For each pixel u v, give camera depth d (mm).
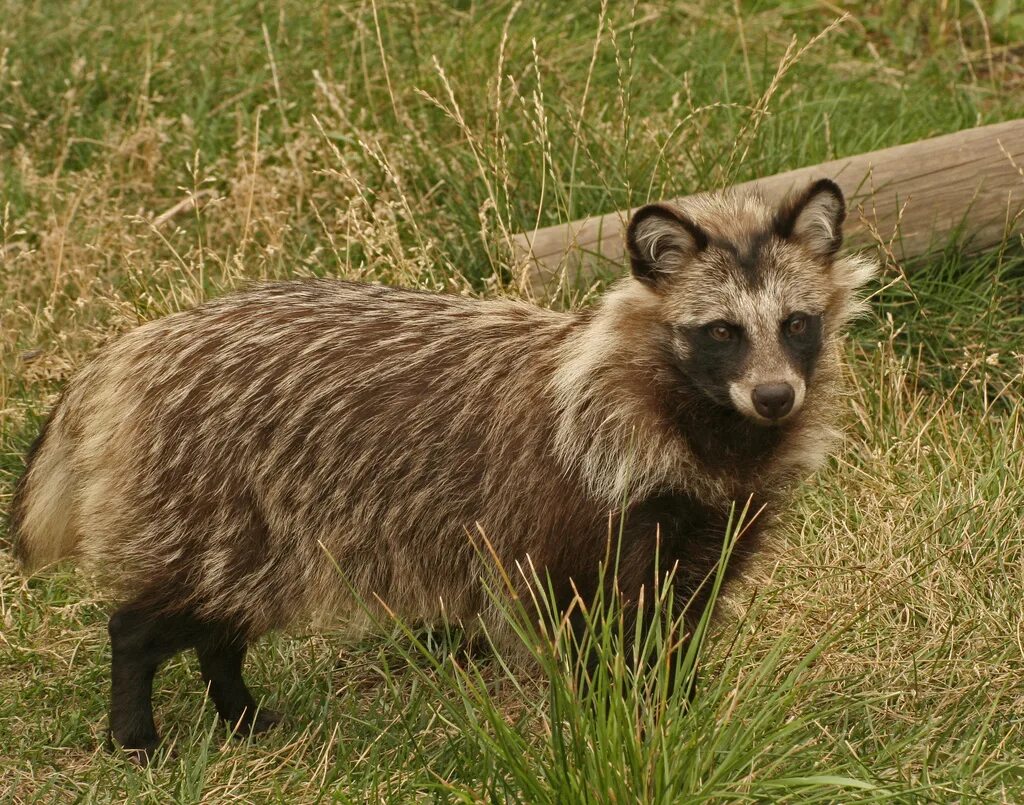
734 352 8680
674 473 8789
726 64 18203
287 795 8625
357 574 9258
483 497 9016
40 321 13539
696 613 9203
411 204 14539
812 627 10227
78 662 10414
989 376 12812
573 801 7395
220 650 9688
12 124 16922
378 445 9094
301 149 15234
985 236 13188
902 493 11625
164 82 17453
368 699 10172
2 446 12328
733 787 7570
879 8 21094
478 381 9133
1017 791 8172
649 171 14461
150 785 8695
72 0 18500
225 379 9227
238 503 9094
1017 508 11125
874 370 12758
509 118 15750
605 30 18219
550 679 7801
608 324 8969
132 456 9250
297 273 13688
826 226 9016
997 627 10195
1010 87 19141
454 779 8562
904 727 9164
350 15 16969
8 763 9086
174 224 15383
